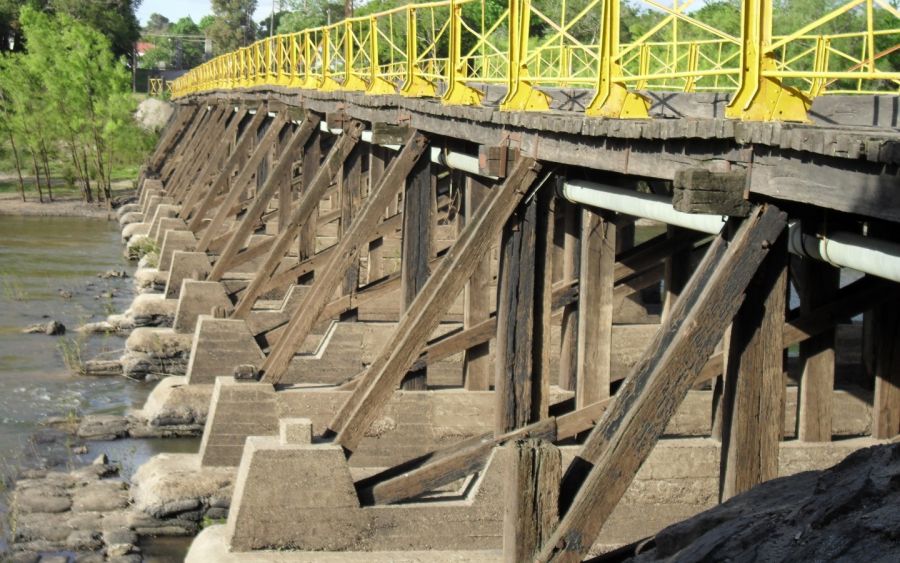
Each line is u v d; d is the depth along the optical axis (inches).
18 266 1261.1
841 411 463.2
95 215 1777.8
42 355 869.2
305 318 551.8
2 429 689.0
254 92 1032.8
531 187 399.5
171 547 524.4
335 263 548.7
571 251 513.7
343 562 406.3
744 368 268.7
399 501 421.1
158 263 1079.0
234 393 556.4
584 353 419.5
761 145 252.8
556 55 1226.0
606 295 418.0
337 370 611.2
